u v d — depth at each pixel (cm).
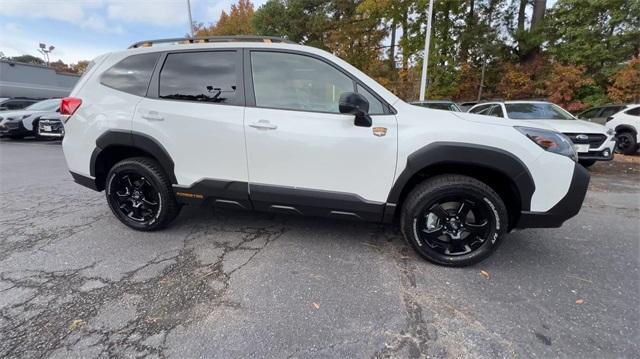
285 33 2331
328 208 276
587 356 176
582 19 1412
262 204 291
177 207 327
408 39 1688
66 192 483
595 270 266
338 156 262
